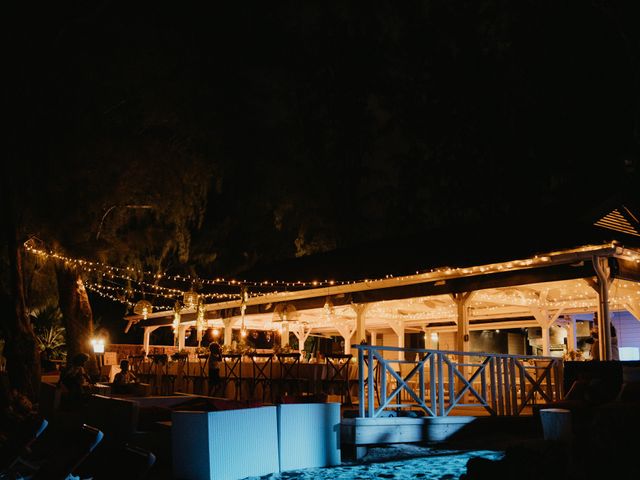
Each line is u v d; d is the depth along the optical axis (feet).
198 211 81.20
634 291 53.47
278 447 29.68
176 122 72.64
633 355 60.70
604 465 23.03
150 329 90.12
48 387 45.60
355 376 49.14
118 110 67.31
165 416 34.58
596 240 41.45
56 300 75.92
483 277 47.19
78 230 61.31
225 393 58.03
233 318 73.31
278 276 70.03
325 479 27.53
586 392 37.45
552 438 25.50
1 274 58.29
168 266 86.28
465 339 48.24
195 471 26.58
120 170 63.21
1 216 54.70
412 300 61.52
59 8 56.90
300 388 49.11
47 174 57.62
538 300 59.41
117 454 15.75
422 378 38.24
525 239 47.29
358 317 56.90
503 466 21.15
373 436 34.32
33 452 33.24
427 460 32.12
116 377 47.03
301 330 85.51
